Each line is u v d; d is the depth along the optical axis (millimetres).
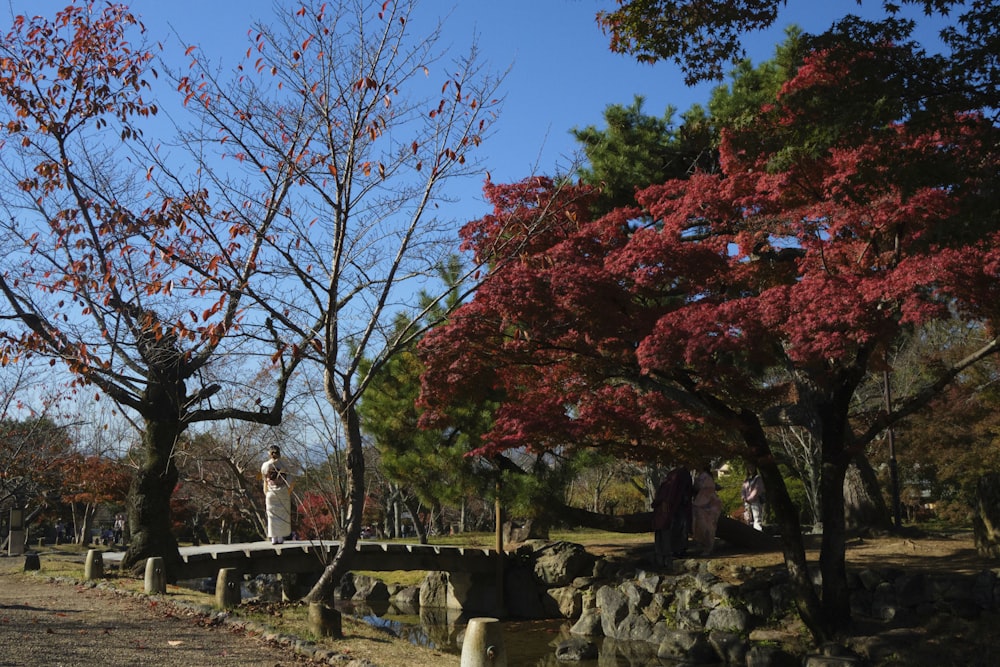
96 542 42219
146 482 15961
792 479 33938
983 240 11141
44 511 36906
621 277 13211
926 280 10445
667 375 14086
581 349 14086
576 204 15664
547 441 14961
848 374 13555
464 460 19438
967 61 10133
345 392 11555
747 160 13812
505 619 20328
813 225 12719
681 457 15102
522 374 16422
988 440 28484
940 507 34188
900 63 10578
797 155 11539
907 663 12359
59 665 8219
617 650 16500
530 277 13070
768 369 19016
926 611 13758
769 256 14289
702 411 13953
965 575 13828
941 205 11367
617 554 21047
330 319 11352
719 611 15836
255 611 11969
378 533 38219
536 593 20734
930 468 31656
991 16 9875
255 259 11594
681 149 21844
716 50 12492
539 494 18719
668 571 17969
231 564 17000
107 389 15164
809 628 13844
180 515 33094
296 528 19719
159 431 15945
